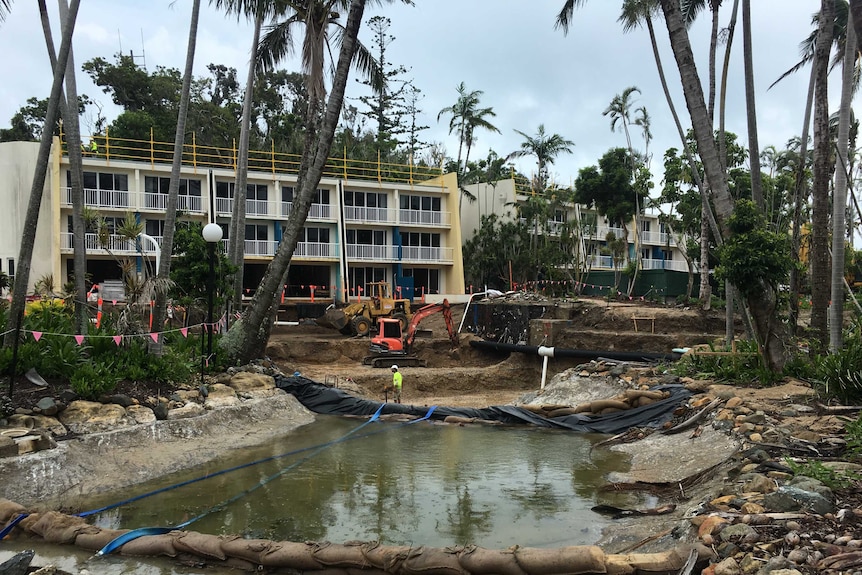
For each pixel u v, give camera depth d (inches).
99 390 495.2
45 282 1014.4
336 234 1659.7
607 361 784.9
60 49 489.4
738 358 615.8
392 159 2245.3
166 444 480.7
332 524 337.4
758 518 238.5
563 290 1743.4
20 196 1311.5
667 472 414.3
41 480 380.5
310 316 1517.0
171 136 1884.8
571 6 685.9
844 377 463.2
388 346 1149.1
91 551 297.7
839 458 325.4
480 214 2011.6
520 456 492.7
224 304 817.5
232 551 279.1
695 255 1584.6
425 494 391.5
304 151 840.9
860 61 768.9
